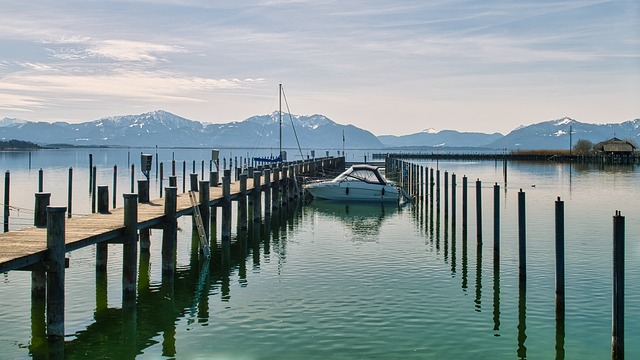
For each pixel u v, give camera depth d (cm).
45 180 6291
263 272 2186
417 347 1462
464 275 2128
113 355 1421
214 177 3262
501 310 1734
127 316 1683
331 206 4225
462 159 13250
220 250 2583
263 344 1481
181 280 2070
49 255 1391
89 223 1830
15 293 1858
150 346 1473
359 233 3044
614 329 1347
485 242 2755
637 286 1969
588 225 3209
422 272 2173
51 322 1403
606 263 2281
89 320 1652
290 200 4406
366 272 2177
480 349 1457
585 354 1432
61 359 1402
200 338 1523
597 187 5625
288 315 1692
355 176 4556
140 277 2106
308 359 1390
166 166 10806
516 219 3469
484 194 5031
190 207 2375
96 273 2020
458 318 1667
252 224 3325
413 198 4600
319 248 2631
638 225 3219
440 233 3030
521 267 1950
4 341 1486
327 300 1830
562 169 9081
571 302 1803
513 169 9169
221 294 1900
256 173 3284
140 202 2461
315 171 5503
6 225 3083
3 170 8162
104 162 11606
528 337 1528
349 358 1398
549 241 2742
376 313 1706
